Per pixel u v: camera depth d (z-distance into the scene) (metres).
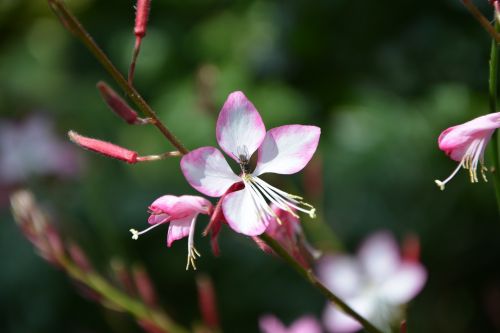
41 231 0.44
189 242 0.36
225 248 0.61
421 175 0.61
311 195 0.51
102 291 0.44
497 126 0.36
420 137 0.62
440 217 0.60
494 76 0.37
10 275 0.61
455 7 0.52
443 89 0.54
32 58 0.81
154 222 0.36
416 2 0.52
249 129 0.36
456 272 0.60
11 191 0.63
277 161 0.36
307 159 0.36
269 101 0.63
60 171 0.63
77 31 0.35
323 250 0.50
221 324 0.60
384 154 0.63
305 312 0.59
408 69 0.54
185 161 0.36
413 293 0.47
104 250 0.59
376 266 0.48
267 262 0.60
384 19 0.53
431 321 0.59
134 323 0.54
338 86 0.58
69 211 0.61
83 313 0.60
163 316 0.45
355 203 0.63
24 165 0.63
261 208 0.36
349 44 0.55
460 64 0.53
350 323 0.47
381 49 0.54
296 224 0.37
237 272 0.60
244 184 0.36
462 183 0.59
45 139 0.64
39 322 0.60
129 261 0.60
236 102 0.36
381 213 0.62
